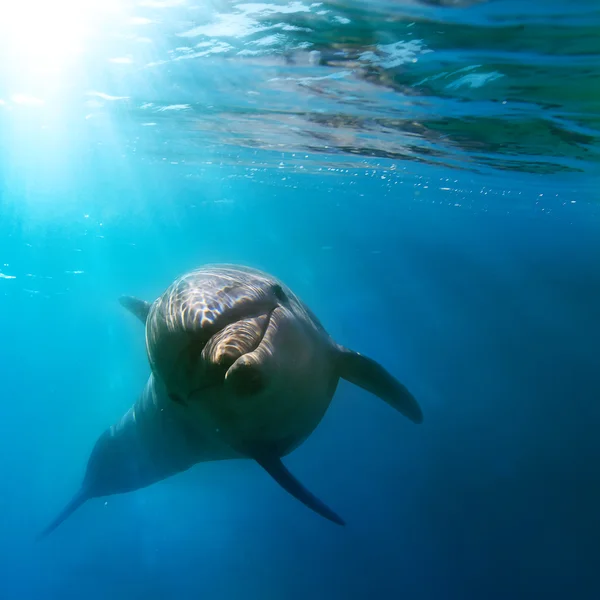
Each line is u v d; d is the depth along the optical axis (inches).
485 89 338.0
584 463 580.7
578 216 1039.6
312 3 241.9
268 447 132.3
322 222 1638.8
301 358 130.2
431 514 521.3
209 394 120.5
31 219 1083.3
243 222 1668.3
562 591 424.5
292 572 476.1
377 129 484.1
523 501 527.5
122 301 216.5
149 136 623.5
